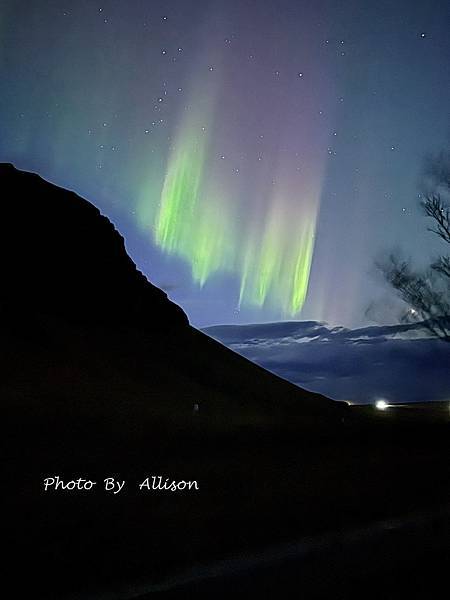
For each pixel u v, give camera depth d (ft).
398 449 61.05
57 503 31.12
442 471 47.14
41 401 65.31
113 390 77.71
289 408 100.01
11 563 21.09
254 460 49.57
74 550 22.94
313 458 52.47
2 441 48.44
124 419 65.41
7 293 102.12
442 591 20.36
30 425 56.29
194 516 29.32
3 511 28.68
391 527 27.86
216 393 95.09
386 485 40.06
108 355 95.50
